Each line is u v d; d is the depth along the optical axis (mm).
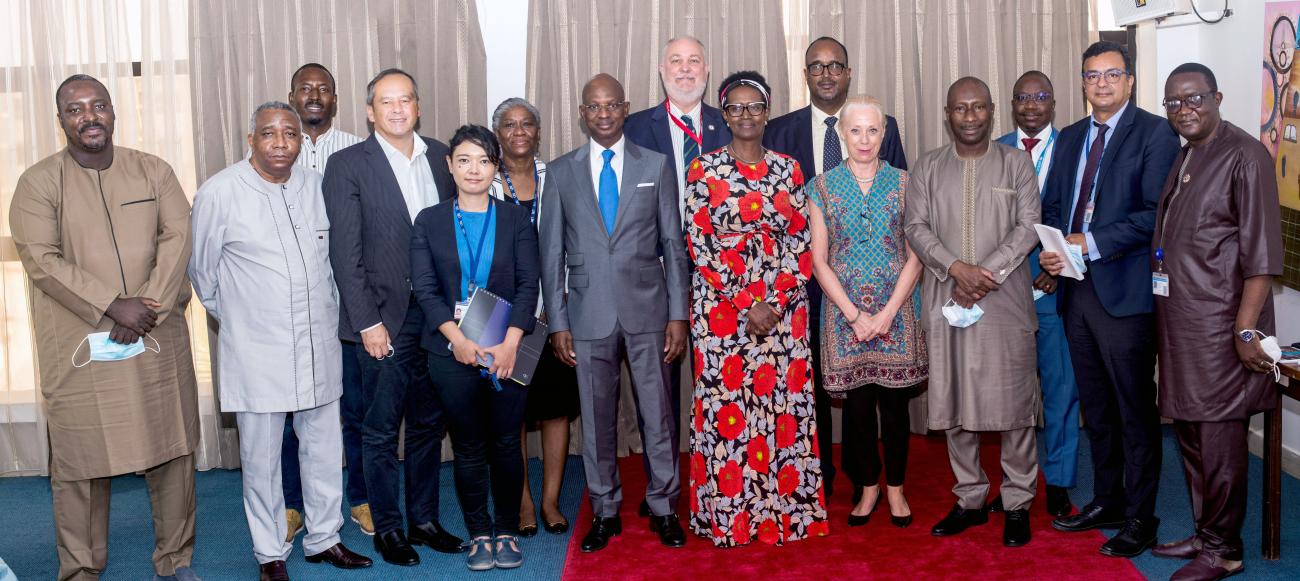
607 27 4633
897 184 3506
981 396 3418
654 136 3854
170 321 3217
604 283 3430
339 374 3420
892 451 3658
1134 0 4582
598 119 3404
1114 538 3408
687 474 4461
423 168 3537
